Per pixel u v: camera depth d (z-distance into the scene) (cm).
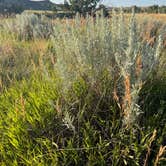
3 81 461
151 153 257
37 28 920
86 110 291
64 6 1023
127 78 239
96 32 320
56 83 318
